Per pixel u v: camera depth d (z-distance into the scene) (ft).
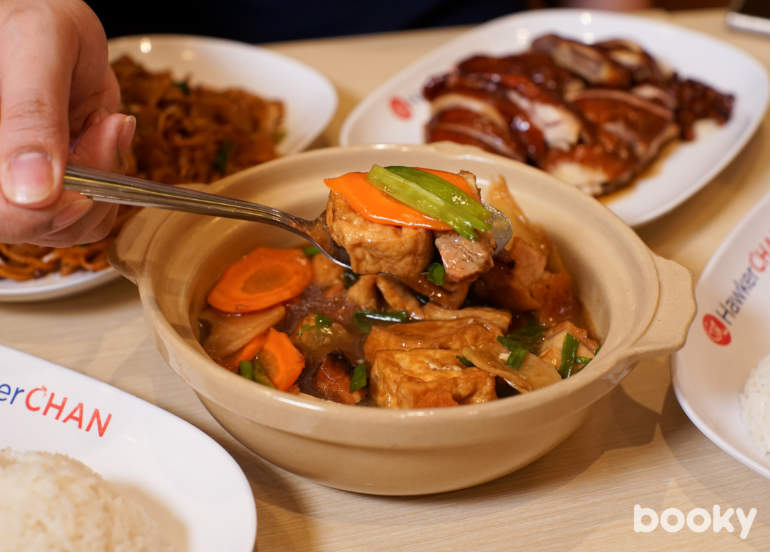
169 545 1.21
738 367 1.45
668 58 2.31
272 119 2.08
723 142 2.03
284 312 1.48
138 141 1.81
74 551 1.16
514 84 2.00
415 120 2.12
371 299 1.49
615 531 1.27
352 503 1.31
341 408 1.13
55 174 1.17
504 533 1.27
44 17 1.28
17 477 1.20
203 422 1.42
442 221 1.29
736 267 1.57
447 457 1.18
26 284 1.59
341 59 2.45
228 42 2.30
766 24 2.49
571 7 3.21
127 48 2.26
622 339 1.24
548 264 1.47
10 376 1.40
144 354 1.53
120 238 1.34
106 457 1.31
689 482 1.32
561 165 1.93
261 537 1.27
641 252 1.34
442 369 1.32
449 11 2.77
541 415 1.14
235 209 1.34
